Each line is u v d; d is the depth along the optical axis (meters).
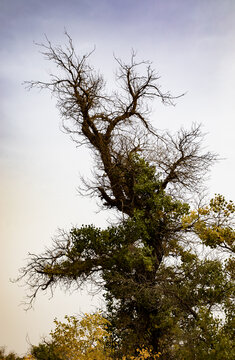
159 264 19.08
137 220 18.78
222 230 15.54
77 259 18.62
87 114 21.81
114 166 21.06
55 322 12.10
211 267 16.69
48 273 19.17
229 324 12.80
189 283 16.81
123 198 21.44
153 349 16.81
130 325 18.05
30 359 12.24
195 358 12.00
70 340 11.84
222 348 11.55
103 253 18.34
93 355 11.73
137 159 20.73
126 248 17.88
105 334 12.20
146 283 17.34
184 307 16.28
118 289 17.66
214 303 15.66
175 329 14.32
